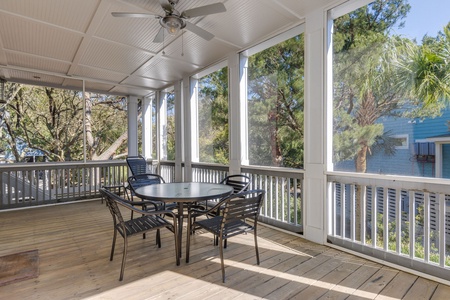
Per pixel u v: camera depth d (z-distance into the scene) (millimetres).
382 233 2771
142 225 2535
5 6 2826
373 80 2744
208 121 5410
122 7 2869
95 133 9438
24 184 5047
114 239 2627
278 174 3641
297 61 4336
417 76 2406
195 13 2467
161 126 6824
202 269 2438
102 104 9539
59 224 3908
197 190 2916
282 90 4391
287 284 2176
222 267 2232
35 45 3887
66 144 8859
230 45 3988
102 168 6086
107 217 4316
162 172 6824
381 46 2703
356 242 2771
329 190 3031
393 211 2715
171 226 2650
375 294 2025
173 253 2803
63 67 4918
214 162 5246
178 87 5793
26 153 8109
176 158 5891
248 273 2361
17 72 5043
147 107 7500
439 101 2262
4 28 3342
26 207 5023
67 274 2336
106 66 4895
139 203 2727
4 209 4809
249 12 3055
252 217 2619
